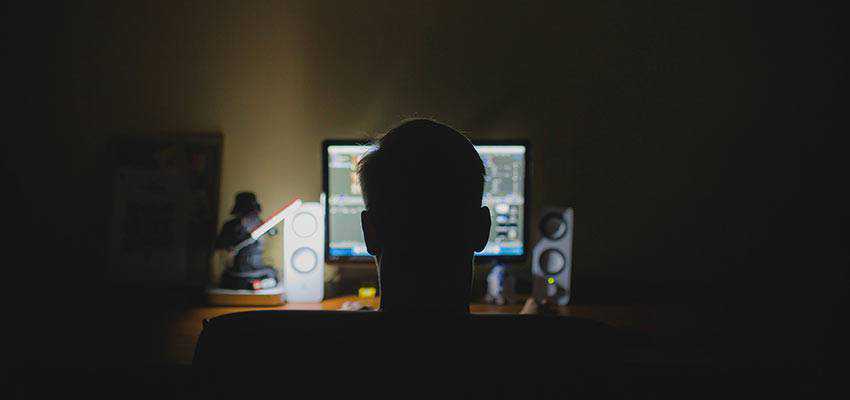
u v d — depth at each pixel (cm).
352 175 192
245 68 201
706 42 201
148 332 157
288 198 204
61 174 201
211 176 201
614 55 201
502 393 74
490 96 203
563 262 185
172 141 201
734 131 203
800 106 201
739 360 130
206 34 200
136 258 198
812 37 199
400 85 202
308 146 203
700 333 155
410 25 201
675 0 200
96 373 138
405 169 80
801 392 121
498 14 201
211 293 182
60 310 177
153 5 198
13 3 197
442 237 80
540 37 201
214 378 75
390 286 82
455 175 81
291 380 74
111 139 201
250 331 75
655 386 90
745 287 203
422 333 75
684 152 204
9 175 200
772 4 199
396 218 80
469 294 85
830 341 148
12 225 200
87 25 198
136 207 199
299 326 75
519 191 194
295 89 202
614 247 206
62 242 202
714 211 205
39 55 199
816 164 202
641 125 203
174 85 201
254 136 203
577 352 75
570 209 187
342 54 201
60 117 200
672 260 206
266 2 200
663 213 205
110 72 200
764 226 204
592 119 203
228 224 188
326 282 206
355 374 74
